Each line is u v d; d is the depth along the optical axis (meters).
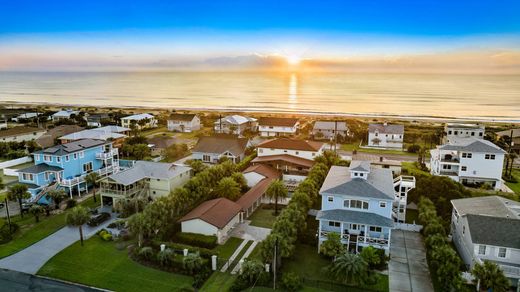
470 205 45.00
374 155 90.81
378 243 41.34
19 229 48.38
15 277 37.59
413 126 133.12
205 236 45.50
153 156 87.81
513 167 79.06
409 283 37.16
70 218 43.41
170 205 47.91
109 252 42.69
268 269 37.62
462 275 35.78
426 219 46.59
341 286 36.38
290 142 78.69
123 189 54.44
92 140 70.81
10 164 77.50
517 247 35.84
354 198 43.47
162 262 39.62
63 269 39.12
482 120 162.88
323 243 41.03
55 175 60.47
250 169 67.31
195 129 129.50
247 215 54.50
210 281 37.31
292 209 45.56
